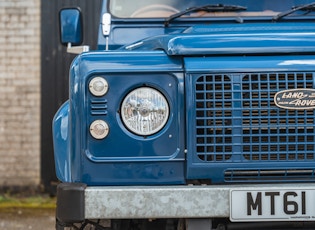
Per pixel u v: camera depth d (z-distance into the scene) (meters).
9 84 10.61
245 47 4.56
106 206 4.42
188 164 4.52
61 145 4.94
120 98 4.56
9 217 9.46
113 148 4.57
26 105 10.62
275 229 4.63
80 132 4.59
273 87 4.52
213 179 4.56
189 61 4.54
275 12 5.99
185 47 4.55
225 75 4.52
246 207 4.39
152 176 4.57
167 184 4.58
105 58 4.59
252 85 4.52
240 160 4.54
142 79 4.56
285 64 4.52
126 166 4.57
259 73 4.51
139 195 4.41
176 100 4.56
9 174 10.65
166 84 4.56
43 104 10.59
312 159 4.55
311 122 4.52
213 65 4.52
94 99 4.56
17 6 10.58
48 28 10.55
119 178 4.58
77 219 4.42
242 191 4.39
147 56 4.60
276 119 4.52
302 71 4.51
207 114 4.54
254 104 4.53
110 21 5.98
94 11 10.43
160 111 4.56
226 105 4.53
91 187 4.48
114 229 4.99
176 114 4.56
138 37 6.01
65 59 10.57
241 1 6.03
